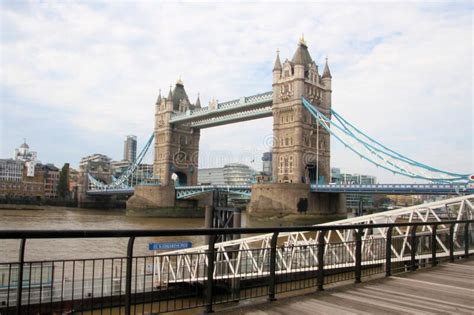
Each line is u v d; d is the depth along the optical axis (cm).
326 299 1013
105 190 16725
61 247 5012
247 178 16850
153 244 2789
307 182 10556
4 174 18812
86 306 2042
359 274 1223
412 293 1095
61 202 18362
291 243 2880
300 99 10612
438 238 2161
